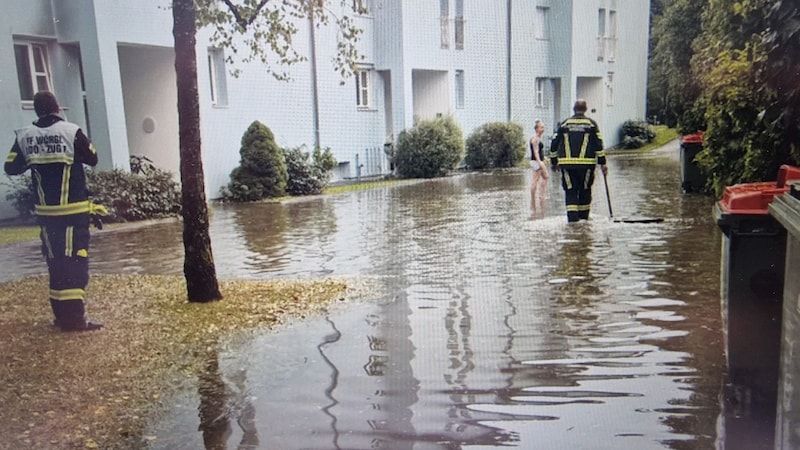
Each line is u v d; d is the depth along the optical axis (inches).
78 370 191.0
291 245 404.2
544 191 637.3
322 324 231.8
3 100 527.8
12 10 533.0
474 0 1031.6
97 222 241.1
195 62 254.1
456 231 424.8
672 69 668.7
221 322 235.6
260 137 685.9
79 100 597.9
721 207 160.9
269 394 172.4
